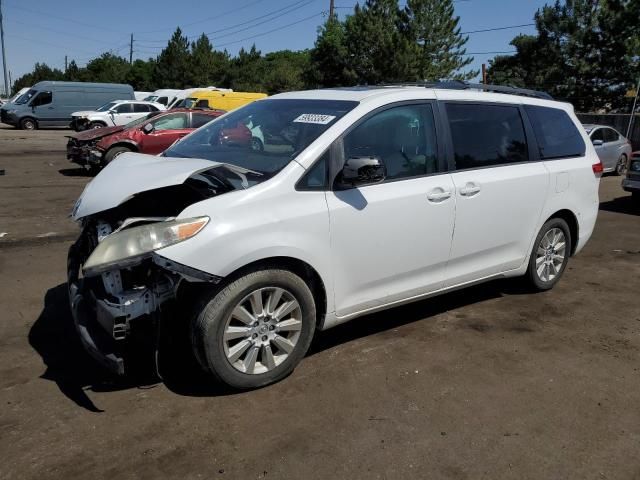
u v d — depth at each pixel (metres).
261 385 3.47
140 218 3.23
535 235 5.02
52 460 2.78
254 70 59.81
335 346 4.12
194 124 13.52
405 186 3.94
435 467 2.82
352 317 3.90
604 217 9.65
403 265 4.01
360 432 3.08
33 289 5.06
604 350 4.22
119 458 2.81
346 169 3.49
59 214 8.36
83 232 3.82
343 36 44.50
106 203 3.29
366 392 3.50
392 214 3.84
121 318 3.10
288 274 3.42
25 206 8.91
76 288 3.46
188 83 59.88
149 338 3.24
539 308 5.03
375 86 4.55
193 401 3.32
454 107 4.38
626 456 2.96
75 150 12.85
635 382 3.75
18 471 2.69
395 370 3.79
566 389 3.63
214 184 3.43
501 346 4.22
